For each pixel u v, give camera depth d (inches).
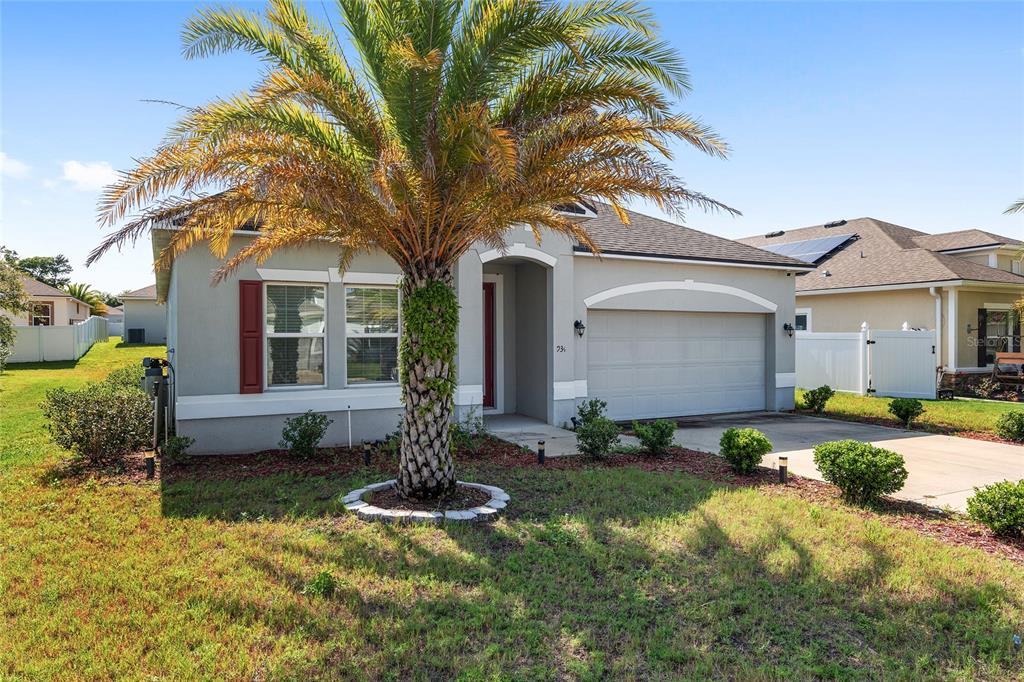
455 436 398.6
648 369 561.6
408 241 271.9
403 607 174.1
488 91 260.1
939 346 754.2
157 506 269.4
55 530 236.7
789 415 593.6
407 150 257.6
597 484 309.6
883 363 730.2
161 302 814.5
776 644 158.2
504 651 152.3
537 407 518.9
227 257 386.6
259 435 396.2
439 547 221.9
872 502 280.5
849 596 184.7
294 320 410.3
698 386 589.3
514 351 556.4
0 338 912.9
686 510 267.9
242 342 389.1
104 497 283.1
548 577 196.5
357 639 155.6
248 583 188.9
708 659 148.9
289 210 278.8
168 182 241.6
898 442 451.8
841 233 1009.5
